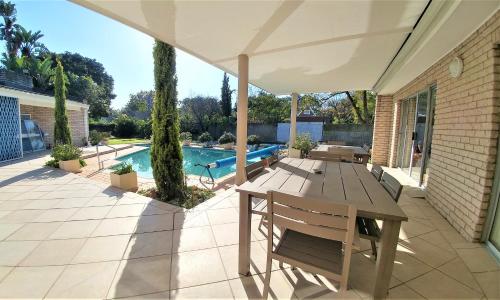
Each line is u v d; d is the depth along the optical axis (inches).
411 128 206.1
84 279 68.7
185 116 699.4
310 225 52.6
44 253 82.2
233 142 522.6
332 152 148.9
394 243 53.5
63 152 231.5
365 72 172.2
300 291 64.9
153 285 66.4
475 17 82.2
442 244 90.6
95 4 79.8
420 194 150.9
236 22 93.8
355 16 88.9
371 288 66.0
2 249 84.8
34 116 388.8
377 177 89.7
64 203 132.2
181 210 123.0
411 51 117.3
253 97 711.1
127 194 148.7
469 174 96.0
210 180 199.8
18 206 127.6
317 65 155.3
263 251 84.5
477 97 92.3
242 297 62.5
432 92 155.5
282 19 91.3
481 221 89.7
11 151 284.0
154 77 147.0
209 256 80.7
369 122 483.8
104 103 892.6
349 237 48.8
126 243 89.1
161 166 145.8
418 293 64.3
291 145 289.0
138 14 87.4
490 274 72.4
